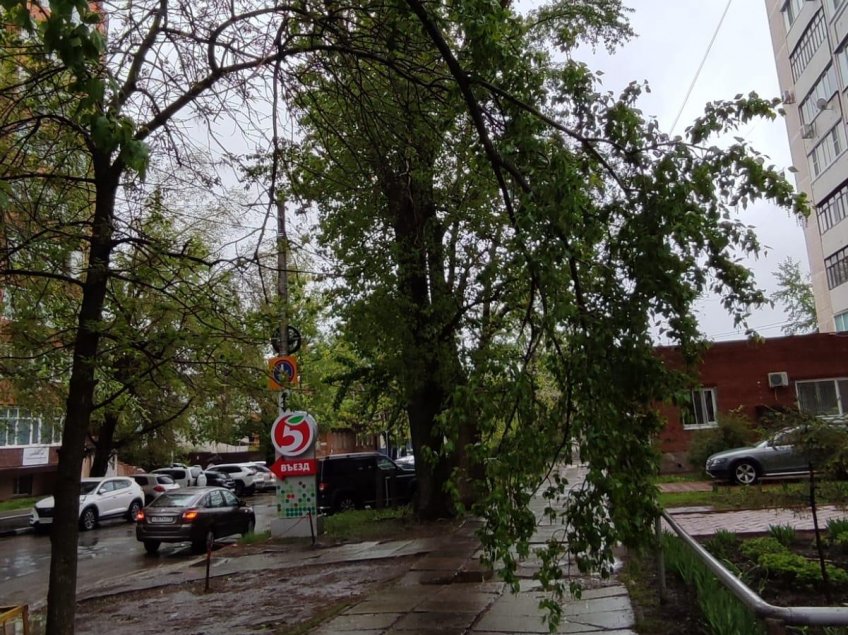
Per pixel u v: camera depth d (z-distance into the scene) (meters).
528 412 3.96
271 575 11.03
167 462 42.22
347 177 8.45
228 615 8.54
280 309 6.91
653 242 4.20
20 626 5.89
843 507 8.25
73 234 6.09
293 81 7.07
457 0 5.02
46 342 6.30
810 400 23.08
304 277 11.09
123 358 6.25
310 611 8.30
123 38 6.45
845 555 8.44
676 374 4.11
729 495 10.82
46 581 13.67
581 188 4.44
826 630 4.86
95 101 4.23
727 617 5.16
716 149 4.39
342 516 18.64
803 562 7.27
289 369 13.45
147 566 14.90
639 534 4.09
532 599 7.59
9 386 7.65
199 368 6.52
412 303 14.58
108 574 14.16
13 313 6.58
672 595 7.08
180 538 16.34
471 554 10.87
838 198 34.84
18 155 6.55
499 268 10.06
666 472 23.05
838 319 35.97
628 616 6.52
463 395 3.93
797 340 23.41
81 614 9.38
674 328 4.26
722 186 4.45
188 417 22.72
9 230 6.15
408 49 6.50
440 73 6.35
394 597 8.26
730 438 21.06
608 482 3.77
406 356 14.45
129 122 4.52
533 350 4.24
